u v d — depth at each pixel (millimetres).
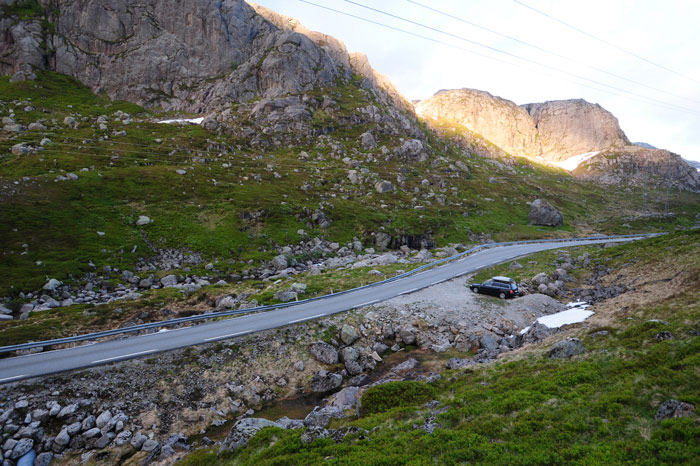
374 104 188000
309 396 24688
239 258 65750
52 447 19078
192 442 20031
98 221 65312
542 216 110500
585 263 48375
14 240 52781
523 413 13289
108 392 22203
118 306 37625
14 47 150125
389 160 144250
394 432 13875
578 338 21906
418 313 34750
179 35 176625
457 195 123562
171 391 23312
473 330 31453
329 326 31703
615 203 172375
